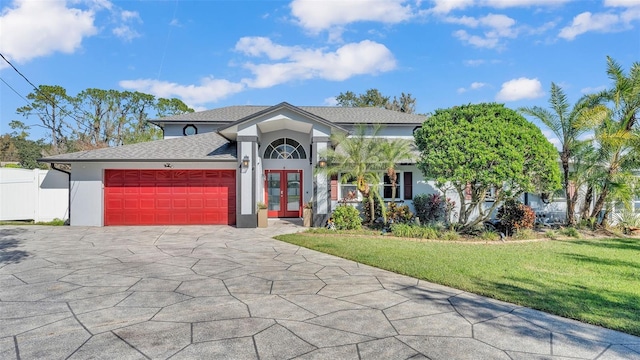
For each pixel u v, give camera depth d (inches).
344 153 589.0
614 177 516.4
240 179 549.0
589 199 561.0
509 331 167.0
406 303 207.0
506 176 424.2
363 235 474.9
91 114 1592.0
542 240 455.8
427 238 452.1
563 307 196.4
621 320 177.6
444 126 456.1
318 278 262.4
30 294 221.0
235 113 802.2
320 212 553.6
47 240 430.9
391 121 716.0
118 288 234.2
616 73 510.6
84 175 569.0
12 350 146.2
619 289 233.1
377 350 146.9
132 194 579.5
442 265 298.4
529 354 144.2
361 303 206.7
